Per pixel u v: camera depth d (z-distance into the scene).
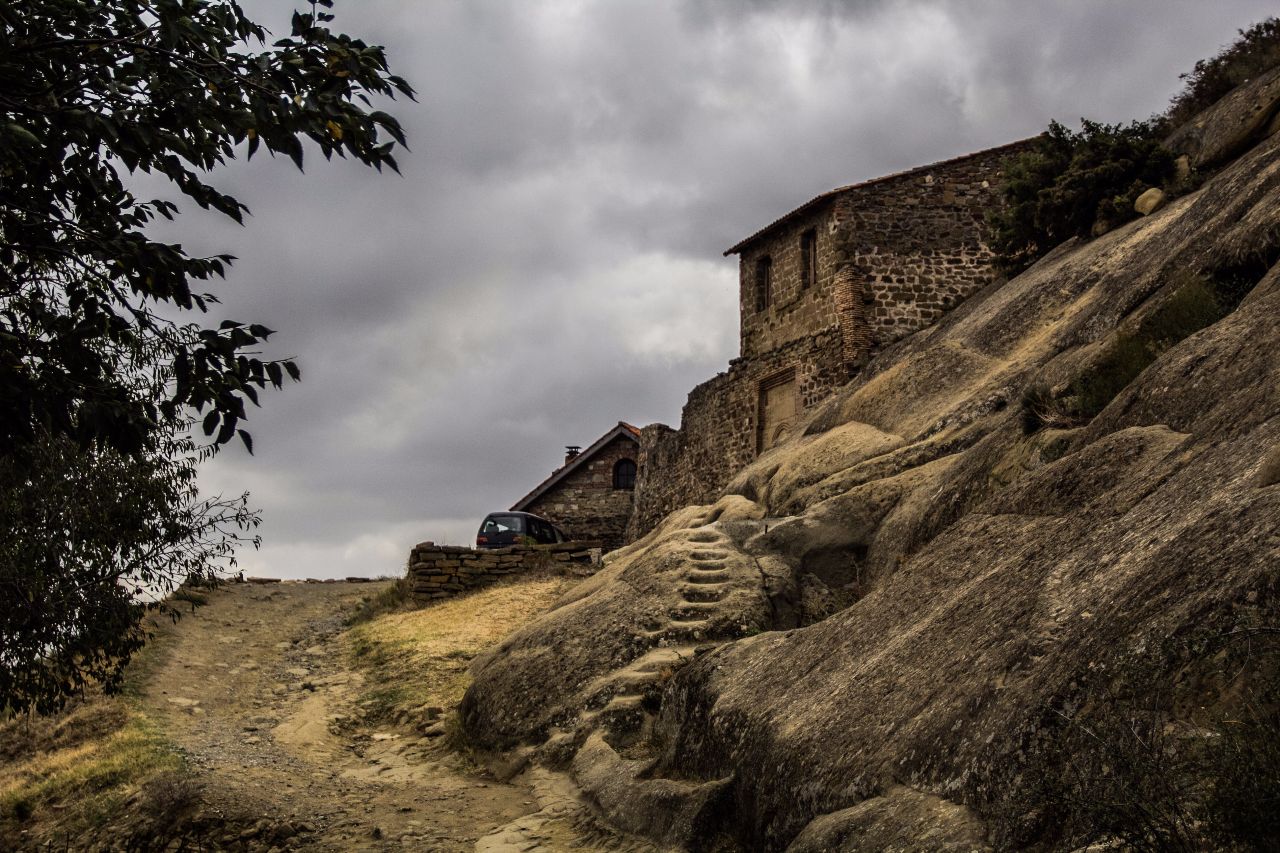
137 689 14.05
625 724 10.19
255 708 13.78
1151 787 4.14
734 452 27.77
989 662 5.93
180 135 6.13
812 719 6.96
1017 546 7.51
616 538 37.09
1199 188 17.25
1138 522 6.25
